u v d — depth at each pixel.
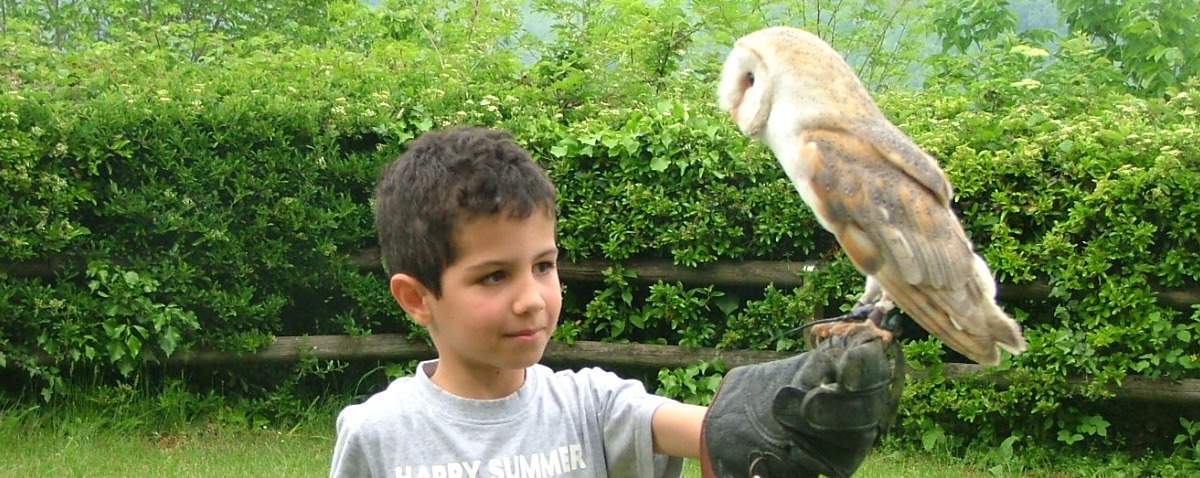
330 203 7.72
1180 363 6.95
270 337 7.71
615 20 11.33
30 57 8.66
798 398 2.07
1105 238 6.97
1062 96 8.60
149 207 7.32
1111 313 6.99
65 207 7.23
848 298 7.45
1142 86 9.76
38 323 7.22
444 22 12.05
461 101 8.26
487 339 2.20
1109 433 7.52
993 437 7.41
